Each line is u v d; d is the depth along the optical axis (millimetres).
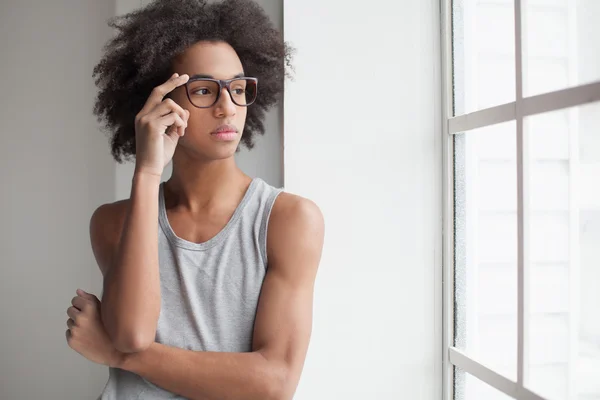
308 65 1621
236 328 1125
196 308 1126
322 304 1625
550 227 1149
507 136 1326
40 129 2160
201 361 1052
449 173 1618
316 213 1152
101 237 1215
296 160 1619
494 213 1395
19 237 2156
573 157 1070
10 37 2143
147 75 1189
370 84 1638
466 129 1518
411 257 1649
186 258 1146
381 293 1640
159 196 1218
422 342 1656
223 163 1159
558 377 1117
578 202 1061
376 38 1640
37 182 2162
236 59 1148
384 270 1641
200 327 1119
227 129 1095
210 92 1104
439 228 1658
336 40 1629
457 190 1604
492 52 1394
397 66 1646
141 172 1066
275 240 1124
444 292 1640
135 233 1047
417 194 1651
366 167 1637
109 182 2182
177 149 1173
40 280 2168
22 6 2146
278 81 1363
